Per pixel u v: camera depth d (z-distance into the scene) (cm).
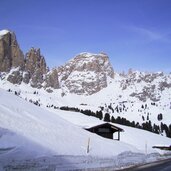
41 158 2208
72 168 2470
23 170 1955
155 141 12550
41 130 3130
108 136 7038
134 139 11331
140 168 3441
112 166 3297
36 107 4488
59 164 2336
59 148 2881
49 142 2892
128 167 3528
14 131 2552
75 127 4747
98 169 2872
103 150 3997
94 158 3041
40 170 2078
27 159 2072
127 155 4388
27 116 3372
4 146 2091
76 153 3059
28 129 2880
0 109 2938
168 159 6131
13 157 2017
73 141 3553
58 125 3938
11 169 1867
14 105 3522
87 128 6762
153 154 6072
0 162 1852
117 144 5291
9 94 4209
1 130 2348
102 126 6975
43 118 3819
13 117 2936
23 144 2344
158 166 3875
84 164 2733
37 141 2664
